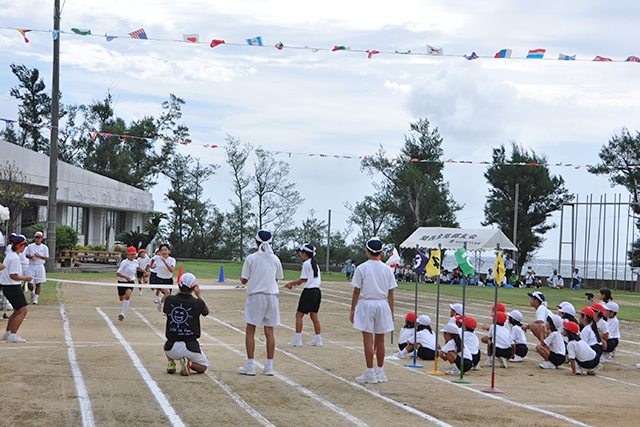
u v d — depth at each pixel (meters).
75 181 39.00
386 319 8.54
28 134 69.94
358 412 6.79
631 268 47.59
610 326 12.36
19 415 6.03
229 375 8.54
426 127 60.56
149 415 6.23
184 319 8.30
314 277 12.06
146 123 73.06
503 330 10.89
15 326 10.70
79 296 19.89
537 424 6.67
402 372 9.62
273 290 8.73
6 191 29.42
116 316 15.51
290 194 72.19
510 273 43.12
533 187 53.06
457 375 9.63
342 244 74.25
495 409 7.29
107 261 36.75
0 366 8.34
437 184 59.69
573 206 45.59
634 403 8.11
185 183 74.00
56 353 9.59
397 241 59.56
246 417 6.34
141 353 9.97
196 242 71.75
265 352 10.98
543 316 11.13
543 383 9.39
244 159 71.00
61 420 5.92
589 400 8.19
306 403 7.10
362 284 8.57
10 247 10.83
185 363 8.28
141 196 48.50
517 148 54.25
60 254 31.55
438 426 6.36
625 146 51.03
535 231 55.00
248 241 72.81
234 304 20.33
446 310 21.56
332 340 13.24
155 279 16.97
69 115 71.88
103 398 6.84
